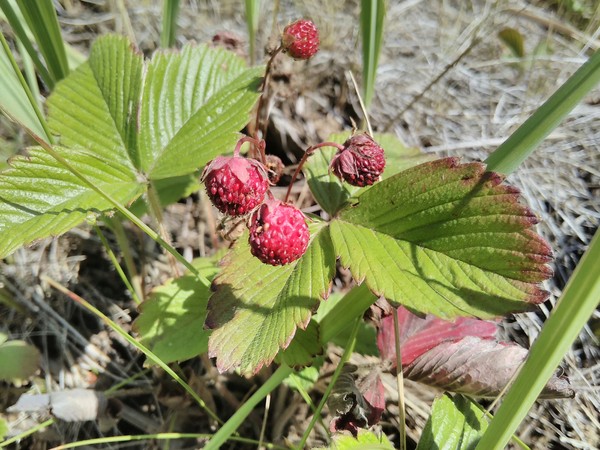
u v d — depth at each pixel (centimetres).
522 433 11
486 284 7
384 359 10
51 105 10
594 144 15
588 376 12
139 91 10
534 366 6
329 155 11
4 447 11
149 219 14
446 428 9
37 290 13
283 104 16
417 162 11
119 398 12
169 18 12
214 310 8
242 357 8
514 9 17
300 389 10
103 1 18
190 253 14
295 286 8
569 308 5
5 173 9
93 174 10
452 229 8
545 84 17
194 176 13
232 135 10
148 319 10
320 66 17
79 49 17
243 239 9
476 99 17
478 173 8
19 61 15
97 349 13
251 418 12
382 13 11
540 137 7
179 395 11
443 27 19
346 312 9
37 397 10
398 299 8
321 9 18
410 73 18
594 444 11
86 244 14
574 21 17
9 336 12
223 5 19
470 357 9
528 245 7
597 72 7
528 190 15
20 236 9
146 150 10
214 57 11
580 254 14
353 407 9
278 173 10
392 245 8
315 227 9
